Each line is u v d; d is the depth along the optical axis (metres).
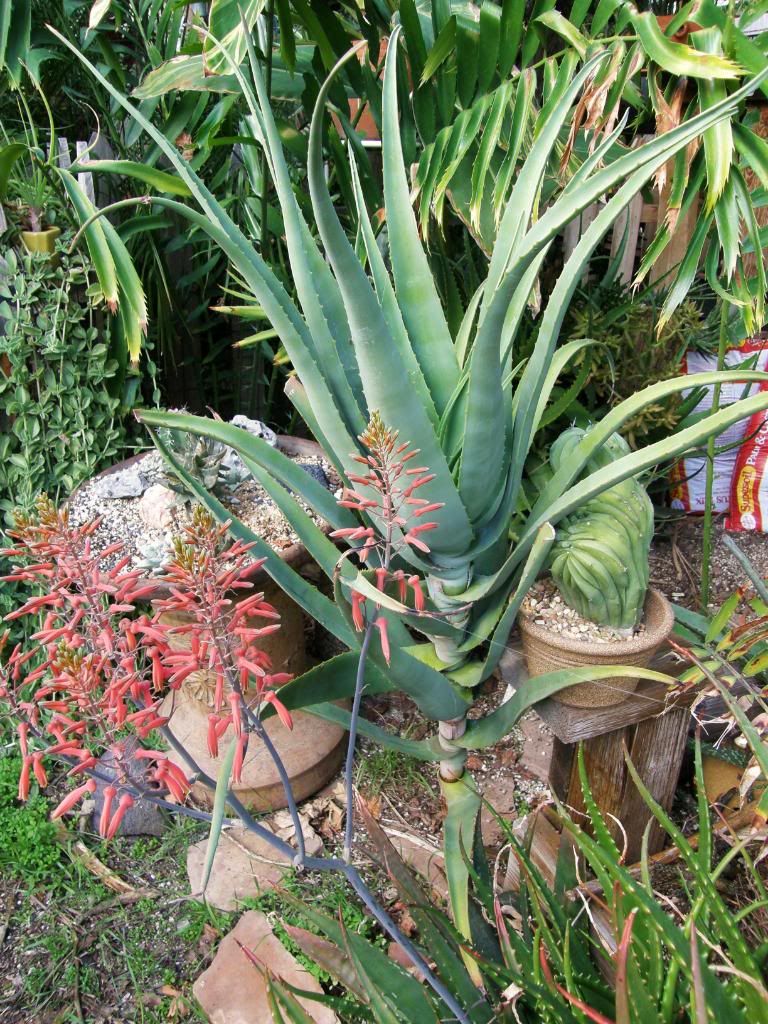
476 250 2.02
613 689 1.19
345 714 1.23
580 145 1.57
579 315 1.85
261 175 2.02
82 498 1.76
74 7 2.21
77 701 0.67
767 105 1.46
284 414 2.74
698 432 0.92
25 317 1.90
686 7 1.37
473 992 1.03
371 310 0.85
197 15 1.98
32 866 1.70
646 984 0.89
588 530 1.14
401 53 1.61
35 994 1.48
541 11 1.54
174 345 2.54
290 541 1.61
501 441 1.02
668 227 1.31
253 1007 1.39
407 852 1.64
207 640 0.68
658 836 1.55
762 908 1.09
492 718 1.21
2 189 1.83
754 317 1.37
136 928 1.58
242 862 1.64
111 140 2.26
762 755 0.92
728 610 1.19
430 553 1.10
